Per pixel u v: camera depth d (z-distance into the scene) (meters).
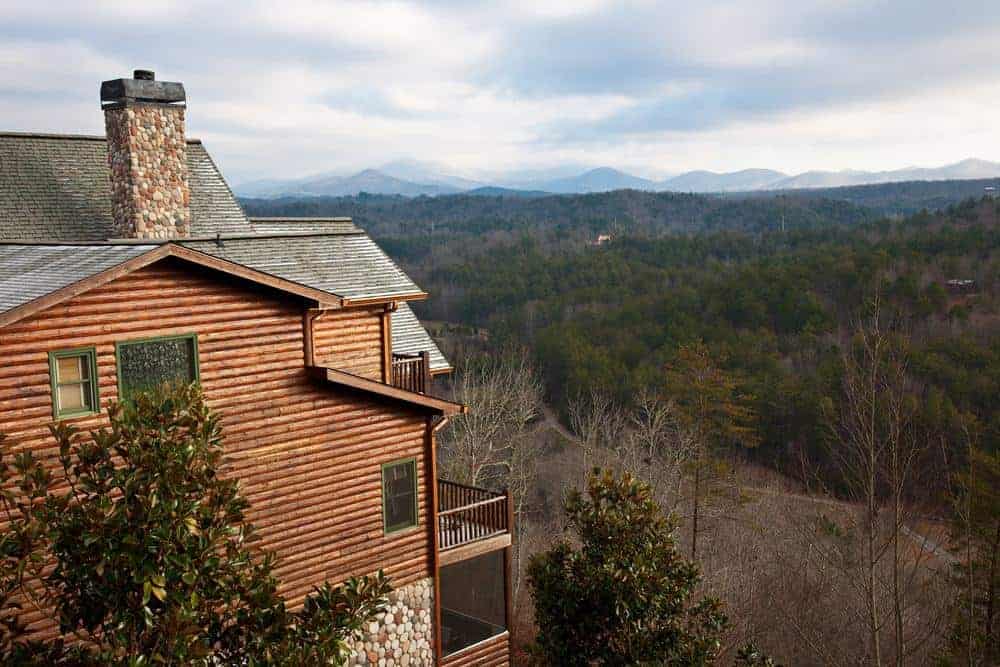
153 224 16.80
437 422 15.04
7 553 6.82
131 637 6.85
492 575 21.56
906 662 21.19
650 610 11.26
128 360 11.60
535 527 37.88
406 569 14.89
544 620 11.85
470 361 52.41
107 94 16.47
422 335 19.00
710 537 35.31
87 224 17.11
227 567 7.36
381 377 15.85
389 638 14.65
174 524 6.86
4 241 14.44
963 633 20.39
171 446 7.18
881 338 18.19
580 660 11.59
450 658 15.71
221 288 12.49
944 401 33.56
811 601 23.94
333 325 15.00
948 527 23.41
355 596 8.10
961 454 24.50
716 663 21.67
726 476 35.66
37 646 7.02
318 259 15.95
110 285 11.38
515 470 35.56
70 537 6.83
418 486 15.02
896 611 15.61
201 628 7.16
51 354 10.88
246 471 12.84
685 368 39.94
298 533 13.47
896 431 16.30
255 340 12.90
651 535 11.83
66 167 18.06
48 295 10.42
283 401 13.24
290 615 7.76
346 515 14.05
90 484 7.13
